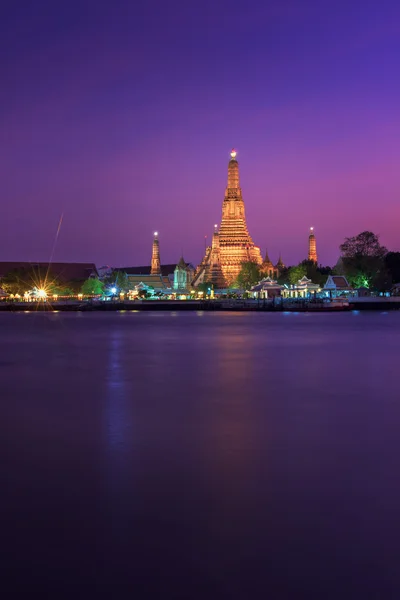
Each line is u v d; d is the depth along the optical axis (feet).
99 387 119.24
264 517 51.88
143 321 394.73
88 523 50.93
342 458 68.69
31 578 42.63
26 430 82.53
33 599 40.11
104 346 211.00
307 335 259.39
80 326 339.36
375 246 583.58
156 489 58.65
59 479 61.72
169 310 608.60
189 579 42.45
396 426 84.58
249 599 40.09
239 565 44.16
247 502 55.11
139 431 81.76
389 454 70.33
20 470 64.64
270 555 45.50
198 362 161.89
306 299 561.84
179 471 64.03
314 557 45.24
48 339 243.81
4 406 99.55
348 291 569.23
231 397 107.45
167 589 41.29
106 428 83.61
